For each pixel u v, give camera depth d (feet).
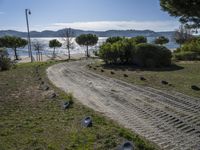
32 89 51.29
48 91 47.93
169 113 34.53
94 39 231.09
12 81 63.36
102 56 107.65
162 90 49.78
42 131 26.27
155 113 34.86
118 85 56.90
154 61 92.73
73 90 51.60
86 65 106.73
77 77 70.74
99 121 29.63
